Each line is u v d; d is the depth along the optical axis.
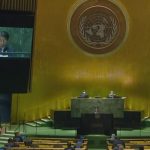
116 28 39.97
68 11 39.91
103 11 40.03
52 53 39.84
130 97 39.59
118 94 39.69
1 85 38.72
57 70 39.81
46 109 39.59
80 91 39.75
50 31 39.81
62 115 36.31
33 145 28.17
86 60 39.97
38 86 39.59
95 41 40.03
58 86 39.75
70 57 39.91
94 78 39.81
